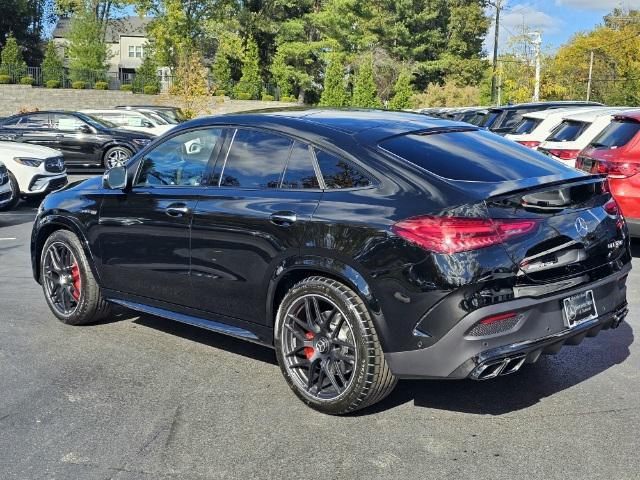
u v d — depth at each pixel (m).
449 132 4.59
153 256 5.11
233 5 49.25
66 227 5.92
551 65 57.75
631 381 4.63
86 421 4.08
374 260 3.81
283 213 4.25
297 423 4.04
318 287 4.04
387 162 4.04
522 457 3.61
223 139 4.86
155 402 4.35
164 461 3.60
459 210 3.66
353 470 3.50
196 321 4.96
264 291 4.41
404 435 3.88
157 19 44.97
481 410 4.20
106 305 5.82
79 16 50.47
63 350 5.32
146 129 21.25
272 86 53.75
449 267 3.61
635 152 7.88
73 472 3.49
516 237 3.71
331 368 4.12
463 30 67.62
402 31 61.19
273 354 5.23
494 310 3.62
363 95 50.31
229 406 4.29
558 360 5.04
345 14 52.03
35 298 6.82
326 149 4.27
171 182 5.11
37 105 40.19
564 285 3.88
